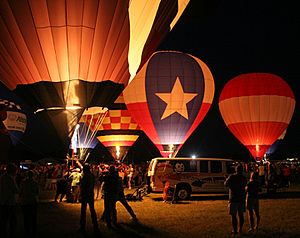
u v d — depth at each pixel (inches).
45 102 367.6
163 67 855.1
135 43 382.9
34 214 308.7
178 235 316.2
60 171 698.2
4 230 294.2
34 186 309.9
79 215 426.3
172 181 547.2
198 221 376.8
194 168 556.7
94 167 596.1
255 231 321.1
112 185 351.3
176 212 435.2
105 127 1104.2
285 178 748.6
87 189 326.6
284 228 337.4
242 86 992.9
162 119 861.8
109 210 348.8
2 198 291.7
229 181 309.7
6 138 457.4
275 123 974.4
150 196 616.4
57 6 326.3
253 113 974.4
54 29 335.9
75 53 350.9
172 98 851.4
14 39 341.1
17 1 319.9
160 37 426.6
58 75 359.6
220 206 484.1
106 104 393.4
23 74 362.6
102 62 366.9
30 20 329.7
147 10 371.9
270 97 967.6
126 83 408.5
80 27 339.0
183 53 892.6
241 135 1010.7
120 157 1128.2
